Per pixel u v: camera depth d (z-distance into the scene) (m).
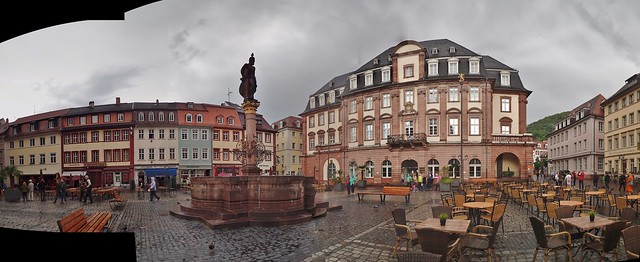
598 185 42.16
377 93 50.41
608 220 9.23
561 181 43.56
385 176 49.38
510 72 51.03
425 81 46.59
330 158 56.91
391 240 11.37
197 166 61.12
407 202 23.55
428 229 6.96
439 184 37.56
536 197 15.17
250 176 15.49
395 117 48.31
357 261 9.08
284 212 14.92
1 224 15.81
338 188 40.69
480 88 45.88
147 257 9.43
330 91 64.75
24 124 61.53
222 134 63.62
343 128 54.81
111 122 59.78
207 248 10.40
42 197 29.27
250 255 9.64
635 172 45.31
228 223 13.59
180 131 60.72
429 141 46.31
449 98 46.28
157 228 13.67
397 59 48.94
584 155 67.88
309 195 17.39
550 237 9.16
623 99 49.62
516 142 45.78
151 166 59.00
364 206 21.52
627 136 48.44
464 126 45.50
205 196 16.28
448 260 7.33
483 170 45.03
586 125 67.00
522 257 9.20
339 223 14.72
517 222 14.47
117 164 58.72
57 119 60.72
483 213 13.36
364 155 51.22
